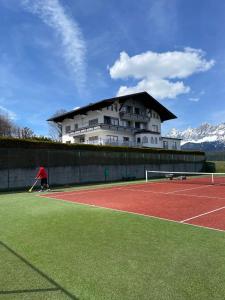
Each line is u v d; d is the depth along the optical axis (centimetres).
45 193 1738
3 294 397
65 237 680
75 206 1159
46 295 393
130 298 381
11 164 2105
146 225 795
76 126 4978
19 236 696
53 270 480
